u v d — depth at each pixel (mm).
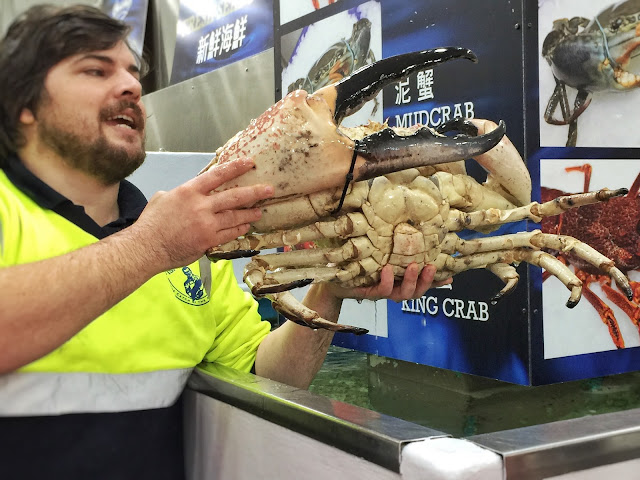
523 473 722
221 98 2443
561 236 1030
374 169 918
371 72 935
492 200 1075
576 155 1294
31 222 1081
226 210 856
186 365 1221
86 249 844
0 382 996
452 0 1345
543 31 1226
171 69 2900
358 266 1014
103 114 1108
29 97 1090
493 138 930
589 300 1346
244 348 1401
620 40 1333
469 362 1392
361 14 1576
